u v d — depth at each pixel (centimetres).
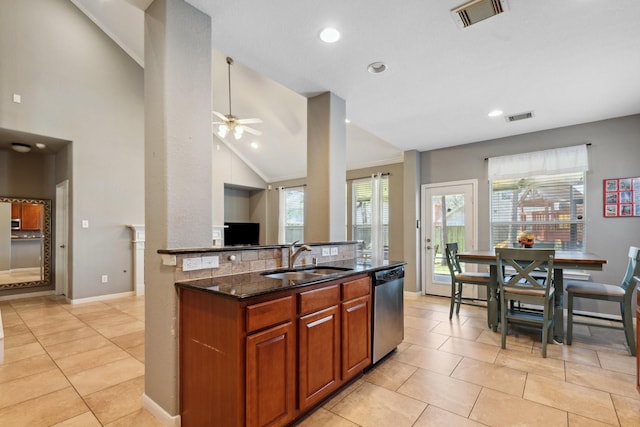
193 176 190
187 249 180
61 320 383
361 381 232
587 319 391
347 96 333
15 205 511
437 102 346
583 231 405
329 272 248
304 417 188
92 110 490
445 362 265
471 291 490
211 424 159
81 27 480
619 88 309
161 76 182
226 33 227
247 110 593
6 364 261
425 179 543
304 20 213
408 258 541
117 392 217
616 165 385
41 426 180
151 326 190
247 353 148
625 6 196
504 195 466
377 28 222
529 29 220
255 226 838
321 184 323
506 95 328
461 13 205
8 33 414
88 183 483
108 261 502
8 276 502
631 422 183
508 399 207
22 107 422
